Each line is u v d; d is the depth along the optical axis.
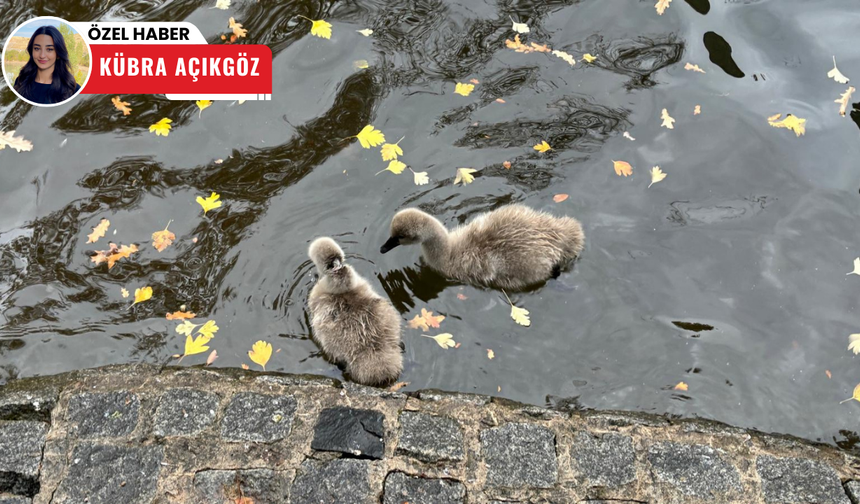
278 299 1.96
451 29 2.42
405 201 2.10
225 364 1.86
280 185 2.12
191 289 1.96
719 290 1.96
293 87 2.29
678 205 2.08
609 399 1.83
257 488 1.63
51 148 2.17
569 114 2.24
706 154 2.16
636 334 1.91
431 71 2.33
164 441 1.68
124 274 1.98
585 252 2.02
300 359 1.88
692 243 2.03
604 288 1.98
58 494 1.63
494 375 1.86
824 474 1.67
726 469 1.67
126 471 1.65
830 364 1.87
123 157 2.16
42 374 1.83
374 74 2.32
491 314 1.95
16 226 2.04
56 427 1.70
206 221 2.06
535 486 1.64
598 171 2.14
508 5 2.48
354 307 1.88
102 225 2.04
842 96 2.26
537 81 2.31
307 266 2.00
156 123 2.22
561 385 1.84
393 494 1.63
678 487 1.65
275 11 2.46
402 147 2.18
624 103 2.26
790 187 2.11
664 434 1.71
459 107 2.26
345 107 2.25
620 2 2.48
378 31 2.41
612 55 2.36
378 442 1.68
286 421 1.70
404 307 1.97
